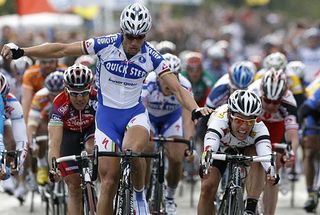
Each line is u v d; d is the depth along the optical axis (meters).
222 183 22.31
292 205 28.62
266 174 20.08
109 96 19.70
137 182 19.59
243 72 23.92
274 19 110.00
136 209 19.47
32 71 28.02
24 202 29.56
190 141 21.59
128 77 19.45
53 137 20.73
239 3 152.00
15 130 20.94
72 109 20.75
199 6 133.38
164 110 24.28
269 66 29.83
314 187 27.33
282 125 23.06
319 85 27.48
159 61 19.42
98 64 19.64
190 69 30.89
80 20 62.59
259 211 20.88
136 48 19.06
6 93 20.45
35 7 47.94
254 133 19.34
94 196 19.09
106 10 63.06
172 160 23.66
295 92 29.62
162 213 22.56
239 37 78.38
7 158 21.08
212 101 24.42
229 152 19.92
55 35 51.50
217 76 39.62
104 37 19.36
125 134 19.56
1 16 72.56
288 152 21.45
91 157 18.67
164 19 88.56
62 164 20.34
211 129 19.08
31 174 26.80
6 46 18.88
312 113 27.58
